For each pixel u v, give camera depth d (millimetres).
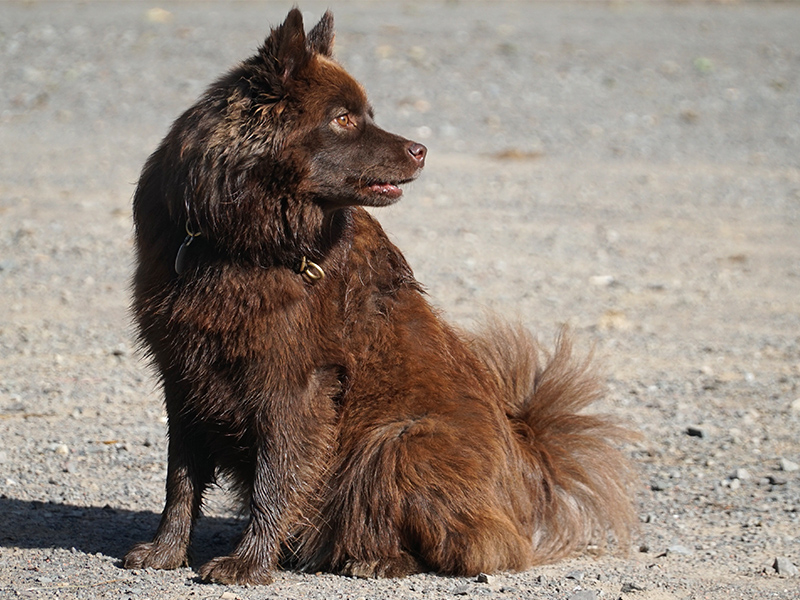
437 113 31422
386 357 8367
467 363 8945
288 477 7996
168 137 8062
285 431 7938
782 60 38656
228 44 37969
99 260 19906
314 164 7902
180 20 41500
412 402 8359
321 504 8352
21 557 8320
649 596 7855
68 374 14258
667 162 28406
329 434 8188
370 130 8211
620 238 22391
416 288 8859
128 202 23812
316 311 7984
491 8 47344
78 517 9469
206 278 7766
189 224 7773
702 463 11789
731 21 45125
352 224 8492
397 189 8375
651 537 9586
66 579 7828
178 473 8266
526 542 8602
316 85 7941
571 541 9047
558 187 25922
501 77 35125
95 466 10977
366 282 8430
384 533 8211
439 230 22297
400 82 33781
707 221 23734
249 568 7930
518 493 8750
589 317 17516
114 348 15438
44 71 34469
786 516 10180
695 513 10281
